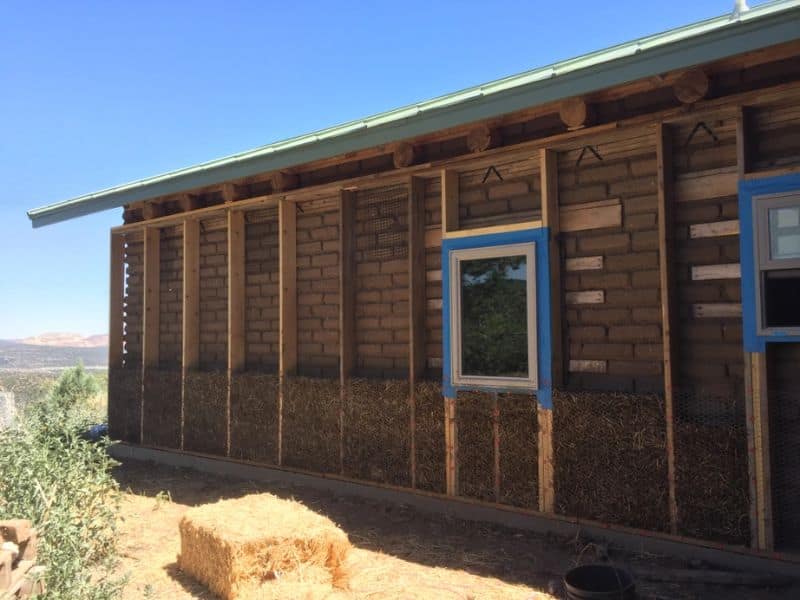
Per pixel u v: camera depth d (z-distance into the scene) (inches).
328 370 282.0
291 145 243.4
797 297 164.2
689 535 178.9
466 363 229.0
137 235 376.2
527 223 215.2
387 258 261.7
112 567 170.1
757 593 159.2
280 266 288.4
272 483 282.7
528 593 165.5
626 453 189.9
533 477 210.4
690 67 163.8
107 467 208.5
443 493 232.7
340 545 177.6
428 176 246.4
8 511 155.4
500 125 226.4
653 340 195.2
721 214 182.1
